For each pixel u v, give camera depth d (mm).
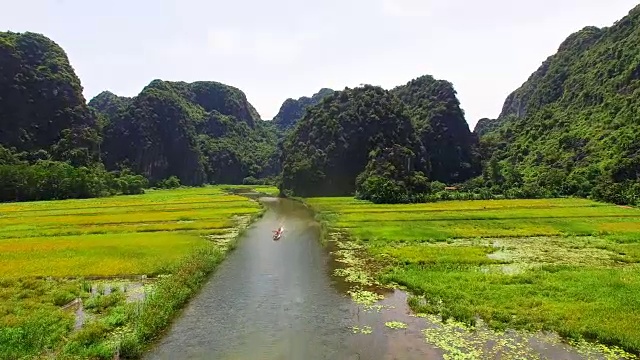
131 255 34719
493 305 22719
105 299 24031
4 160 107688
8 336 18000
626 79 113875
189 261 31016
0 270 30281
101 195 107812
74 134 131750
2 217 59844
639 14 135875
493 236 44219
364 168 117750
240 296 26125
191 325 21609
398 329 20719
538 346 18422
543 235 44812
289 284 28531
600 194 80312
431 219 56031
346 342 19422
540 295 24156
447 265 31828
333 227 50656
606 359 17203
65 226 51375
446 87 149500
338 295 26094
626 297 23359
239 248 40406
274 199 105250
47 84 134375
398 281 28234
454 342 19062
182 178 174500
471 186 110312
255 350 18781
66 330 19750
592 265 31969
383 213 63312
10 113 124125
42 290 25719
